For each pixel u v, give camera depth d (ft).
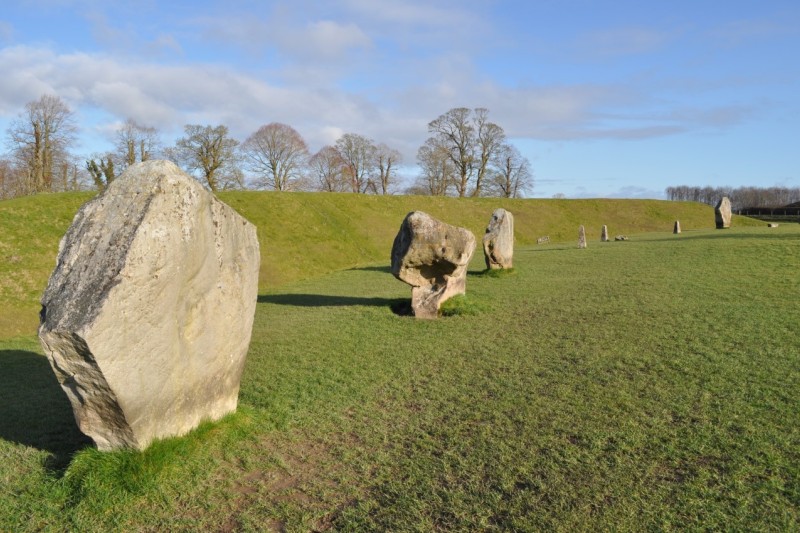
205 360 19.72
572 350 30.12
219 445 19.54
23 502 16.02
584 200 176.35
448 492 16.28
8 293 66.59
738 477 16.25
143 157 159.74
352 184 222.28
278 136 188.85
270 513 15.65
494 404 22.98
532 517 14.87
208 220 19.45
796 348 27.89
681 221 162.71
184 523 15.19
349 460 18.79
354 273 79.15
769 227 114.21
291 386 26.58
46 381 29.73
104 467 16.40
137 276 15.99
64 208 87.25
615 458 17.72
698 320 34.88
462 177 216.33
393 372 28.37
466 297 44.04
